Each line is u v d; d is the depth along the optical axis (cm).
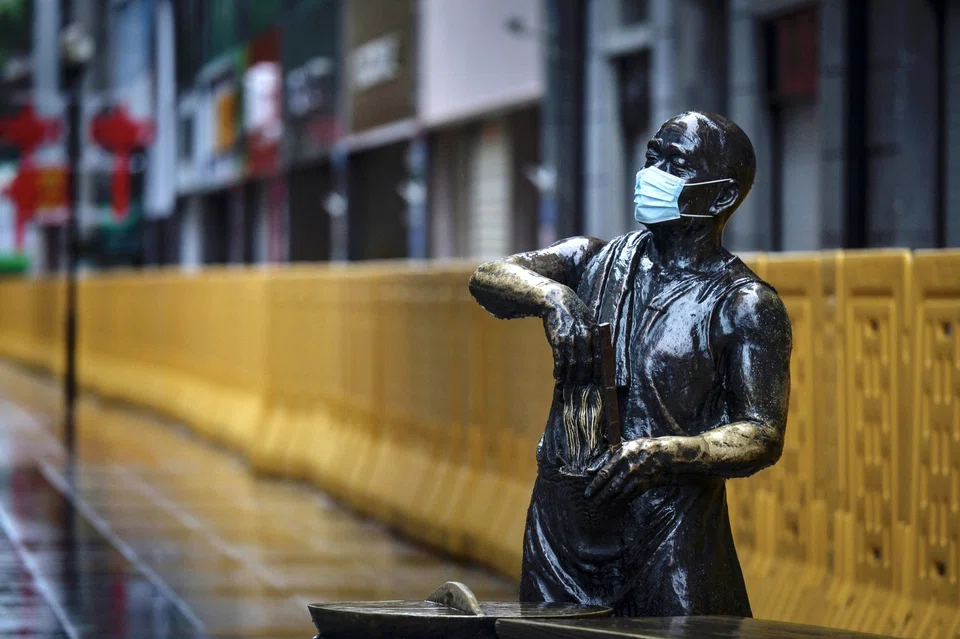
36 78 7544
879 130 1950
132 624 1019
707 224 509
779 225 2258
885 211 1939
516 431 1231
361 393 1653
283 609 1080
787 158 2238
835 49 2006
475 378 1323
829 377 834
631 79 2762
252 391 2145
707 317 502
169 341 2784
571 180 2930
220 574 1226
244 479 1900
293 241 4925
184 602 1102
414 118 3791
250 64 5341
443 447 1397
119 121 5081
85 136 6419
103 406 3170
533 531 520
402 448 1510
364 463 1600
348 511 1617
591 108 2866
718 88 2453
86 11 7738
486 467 1302
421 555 1343
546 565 513
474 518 1284
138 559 1292
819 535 841
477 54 3391
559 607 486
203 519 1544
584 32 2897
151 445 2339
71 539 1397
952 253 732
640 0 2681
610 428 489
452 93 3544
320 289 1795
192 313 2575
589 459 489
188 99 6262
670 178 502
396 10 3894
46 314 4416
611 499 483
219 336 2362
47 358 4344
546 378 1170
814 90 2145
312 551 1352
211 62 5897
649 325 508
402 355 1516
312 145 4644
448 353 1388
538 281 507
